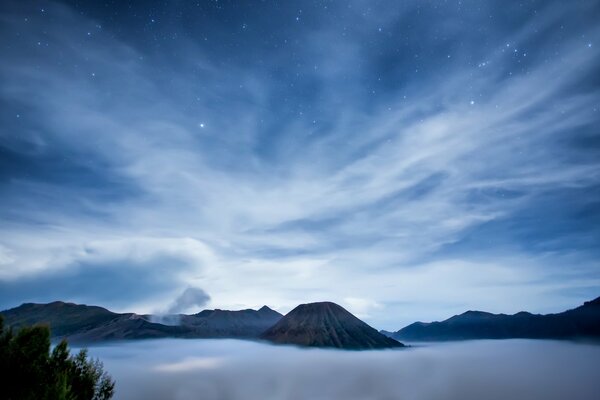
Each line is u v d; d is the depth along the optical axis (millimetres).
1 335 14914
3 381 13453
